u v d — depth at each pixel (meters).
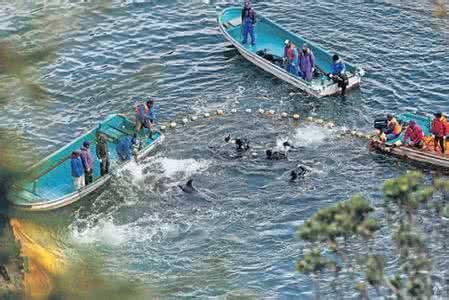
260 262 53.50
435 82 77.50
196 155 66.38
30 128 66.69
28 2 80.75
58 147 66.56
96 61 79.94
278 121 71.94
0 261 30.12
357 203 32.12
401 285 33.28
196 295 49.94
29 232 32.84
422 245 36.69
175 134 69.75
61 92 74.81
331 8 90.94
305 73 76.25
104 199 60.88
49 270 30.53
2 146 31.31
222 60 81.62
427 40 84.44
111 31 84.50
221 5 91.31
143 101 74.75
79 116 71.88
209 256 54.28
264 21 85.19
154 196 61.12
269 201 60.16
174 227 57.47
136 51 82.19
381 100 75.00
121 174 63.66
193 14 89.25
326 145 67.94
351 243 52.62
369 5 91.44
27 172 31.39
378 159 66.06
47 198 59.56
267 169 64.12
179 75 78.88
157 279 51.50
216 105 74.44
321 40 84.81
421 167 65.12
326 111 73.44
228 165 64.75
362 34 85.81
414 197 33.34
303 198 60.41
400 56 81.75
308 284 50.75
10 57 30.16
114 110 73.25
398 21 87.94
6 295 28.91
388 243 52.16
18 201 30.91
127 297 29.00
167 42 84.00
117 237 56.25
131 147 65.75
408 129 65.75
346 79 74.75
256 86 77.62
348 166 64.88
